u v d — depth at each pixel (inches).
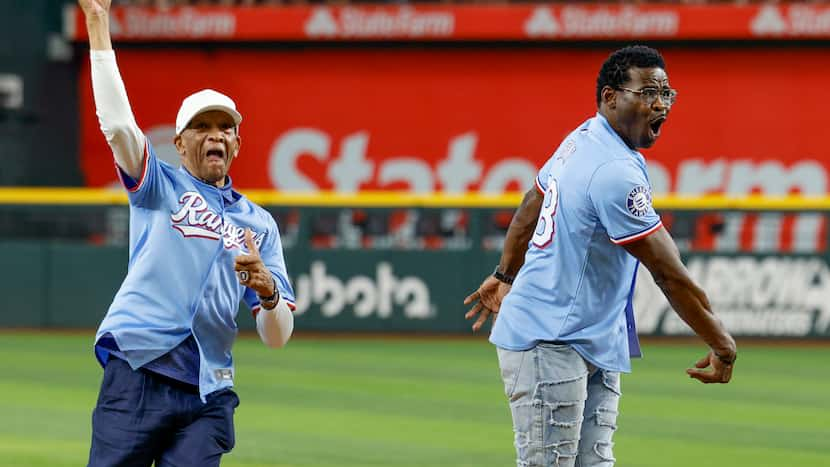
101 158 2434.8
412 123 2416.3
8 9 2401.6
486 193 2407.7
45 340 2028.8
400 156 2423.7
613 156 677.9
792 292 2084.2
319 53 2425.0
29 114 2407.7
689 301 674.8
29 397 1482.5
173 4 2459.4
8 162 2389.3
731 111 2361.0
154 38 2423.7
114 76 644.1
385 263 2121.1
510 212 2112.5
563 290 690.8
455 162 2412.6
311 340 2070.6
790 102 2348.7
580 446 727.1
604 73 690.8
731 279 2087.8
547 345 692.7
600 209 673.0
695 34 2331.4
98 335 669.9
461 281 2116.1
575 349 692.1
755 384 1649.9
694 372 696.4
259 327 695.7
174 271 669.3
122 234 2144.4
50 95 2426.2
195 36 2416.3
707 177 2367.1
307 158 2436.0
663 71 682.8
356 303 2124.8
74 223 2145.7
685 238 2097.7
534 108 2394.2
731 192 2367.1
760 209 2078.0
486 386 1599.4
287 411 1402.6
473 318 2119.8
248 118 2437.3
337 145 2431.1
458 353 1927.9
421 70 2412.6
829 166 2342.5
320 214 2124.8
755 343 2085.4
